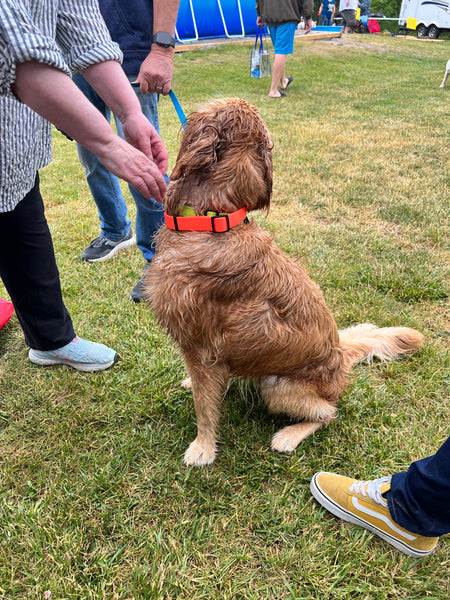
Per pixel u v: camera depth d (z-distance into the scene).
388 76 12.05
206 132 1.80
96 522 1.98
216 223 1.87
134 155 1.68
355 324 3.14
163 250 2.00
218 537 1.95
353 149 6.42
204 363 2.08
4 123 1.65
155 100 3.08
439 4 22.08
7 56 1.30
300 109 8.69
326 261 3.76
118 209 3.77
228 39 16.75
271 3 8.64
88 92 3.10
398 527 1.83
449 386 2.64
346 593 1.75
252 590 1.78
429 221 4.38
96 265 3.80
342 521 2.01
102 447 2.32
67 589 1.74
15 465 2.21
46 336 2.62
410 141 6.63
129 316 3.24
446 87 10.38
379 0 39.56
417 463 1.69
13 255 2.34
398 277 3.50
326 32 18.02
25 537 1.91
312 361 2.24
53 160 6.45
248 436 2.39
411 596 1.76
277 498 2.09
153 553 1.87
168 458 2.28
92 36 1.83
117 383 2.70
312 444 2.37
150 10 2.85
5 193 1.83
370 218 4.52
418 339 2.77
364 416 2.49
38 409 2.53
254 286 1.96
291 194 5.10
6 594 1.74
